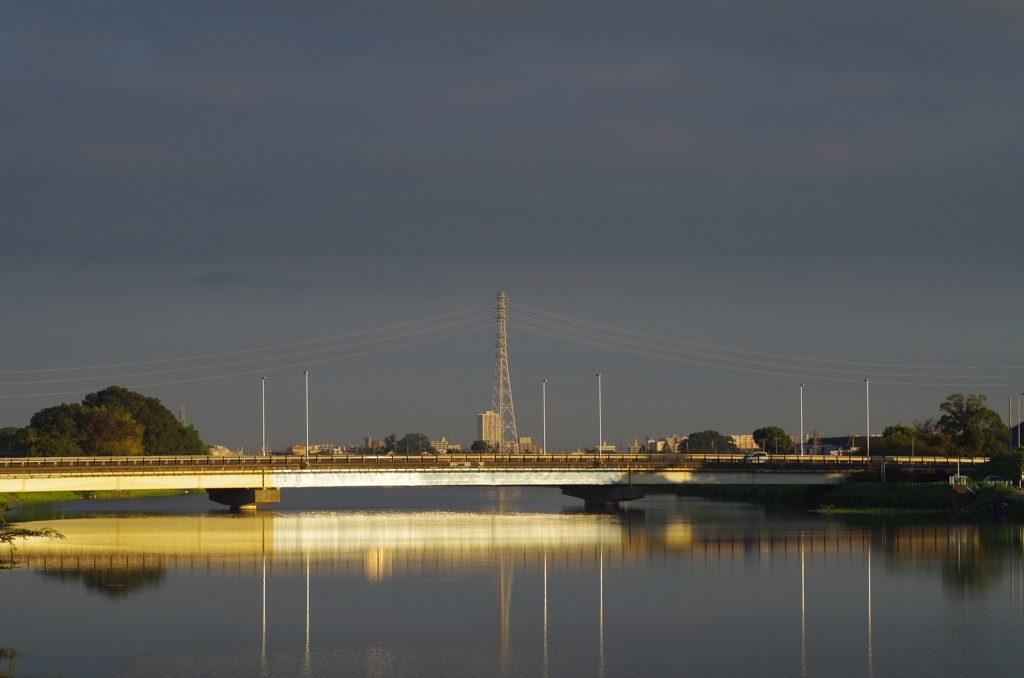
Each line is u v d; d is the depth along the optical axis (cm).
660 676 5831
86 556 10400
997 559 10138
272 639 6662
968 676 5822
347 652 6334
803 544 11606
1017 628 6950
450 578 9038
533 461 18362
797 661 6141
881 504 17788
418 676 5816
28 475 14925
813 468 19412
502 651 6384
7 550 10831
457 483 17962
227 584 8656
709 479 19075
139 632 6825
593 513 17425
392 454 18538
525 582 8838
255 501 17288
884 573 9262
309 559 10288
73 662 6075
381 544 11712
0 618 7219
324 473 17275
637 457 19312
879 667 6003
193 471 16388
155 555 10525
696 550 11075
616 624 7125
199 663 6066
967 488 16625
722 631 6900
